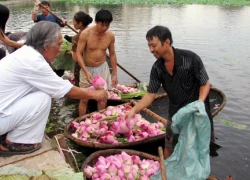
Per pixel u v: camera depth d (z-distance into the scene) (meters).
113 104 6.08
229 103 6.44
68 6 24.81
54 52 3.47
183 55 3.63
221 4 26.48
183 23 15.66
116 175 3.71
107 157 3.95
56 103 6.53
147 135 4.70
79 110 5.81
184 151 3.40
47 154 3.55
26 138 3.49
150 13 19.89
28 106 3.39
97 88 5.25
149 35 3.51
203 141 3.38
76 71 6.62
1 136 3.56
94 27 5.67
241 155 4.72
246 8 22.80
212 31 13.44
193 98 3.86
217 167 4.45
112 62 6.10
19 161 3.41
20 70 3.33
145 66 8.80
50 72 3.42
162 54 3.57
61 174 3.00
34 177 2.81
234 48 10.61
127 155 3.91
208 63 8.99
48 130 5.45
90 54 5.73
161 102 6.20
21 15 18.19
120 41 11.64
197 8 23.12
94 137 4.79
